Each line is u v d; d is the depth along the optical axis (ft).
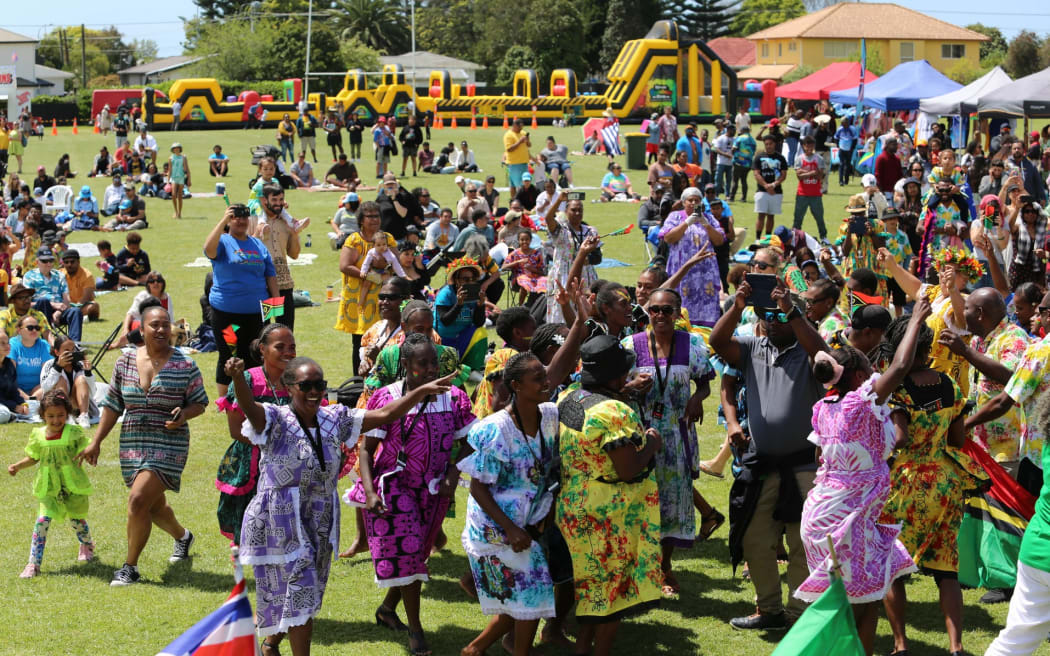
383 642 21.02
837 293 26.76
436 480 20.54
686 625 21.67
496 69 321.52
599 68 323.57
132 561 23.94
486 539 18.86
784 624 21.39
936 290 26.03
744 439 21.48
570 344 20.85
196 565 24.90
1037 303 27.48
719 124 99.96
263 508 18.79
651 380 20.18
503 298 53.67
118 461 32.27
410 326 23.47
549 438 19.22
